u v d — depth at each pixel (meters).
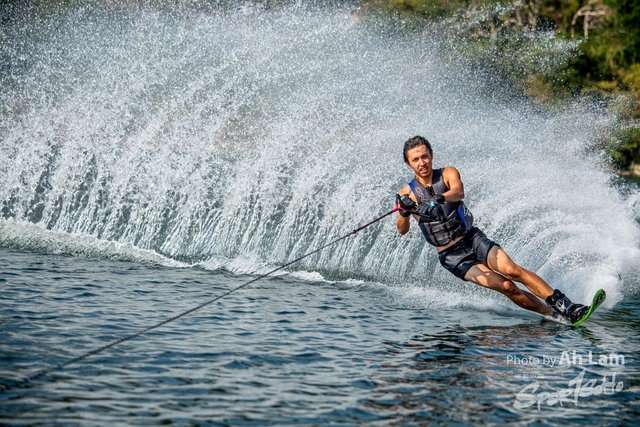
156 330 7.14
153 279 9.51
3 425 4.82
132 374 5.88
